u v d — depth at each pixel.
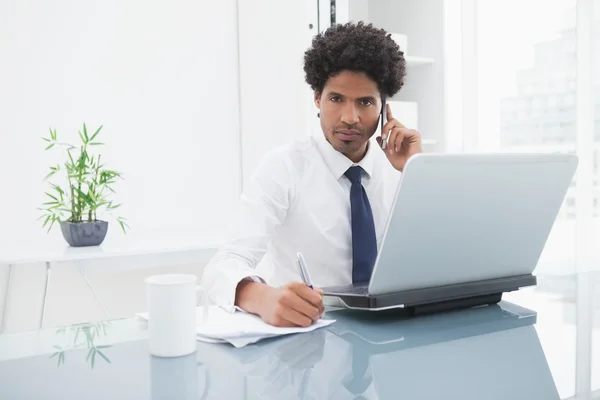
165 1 2.88
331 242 1.39
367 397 0.55
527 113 2.88
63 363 0.68
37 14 2.56
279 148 1.46
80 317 2.69
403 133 1.44
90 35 2.69
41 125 2.59
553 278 1.24
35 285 2.59
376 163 1.48
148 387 0.59
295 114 2.96
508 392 0.56
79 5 2.65
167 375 0.63
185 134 2.97
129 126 2.80
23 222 2.55
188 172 2.99
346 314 0.94
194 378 0.62
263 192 1.34
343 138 1.27
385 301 0.85
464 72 3.05
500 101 3.00
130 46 2.79
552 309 0.95
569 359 0.67
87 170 2.67
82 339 0.80
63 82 2.63
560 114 2.74
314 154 1.41
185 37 2.95
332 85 1.24
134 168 2.83
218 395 0.56
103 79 2.73
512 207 0.91
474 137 3.06
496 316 0.90
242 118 3.14
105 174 2.38
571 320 0.87
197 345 0.76
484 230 0.90
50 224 2.53
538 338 0.77
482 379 0.60
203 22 2.99
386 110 1.47
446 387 0.58
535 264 1.05
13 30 2.52
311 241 1.40
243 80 3.12
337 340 0.77
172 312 0.70
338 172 1.38
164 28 2.88
